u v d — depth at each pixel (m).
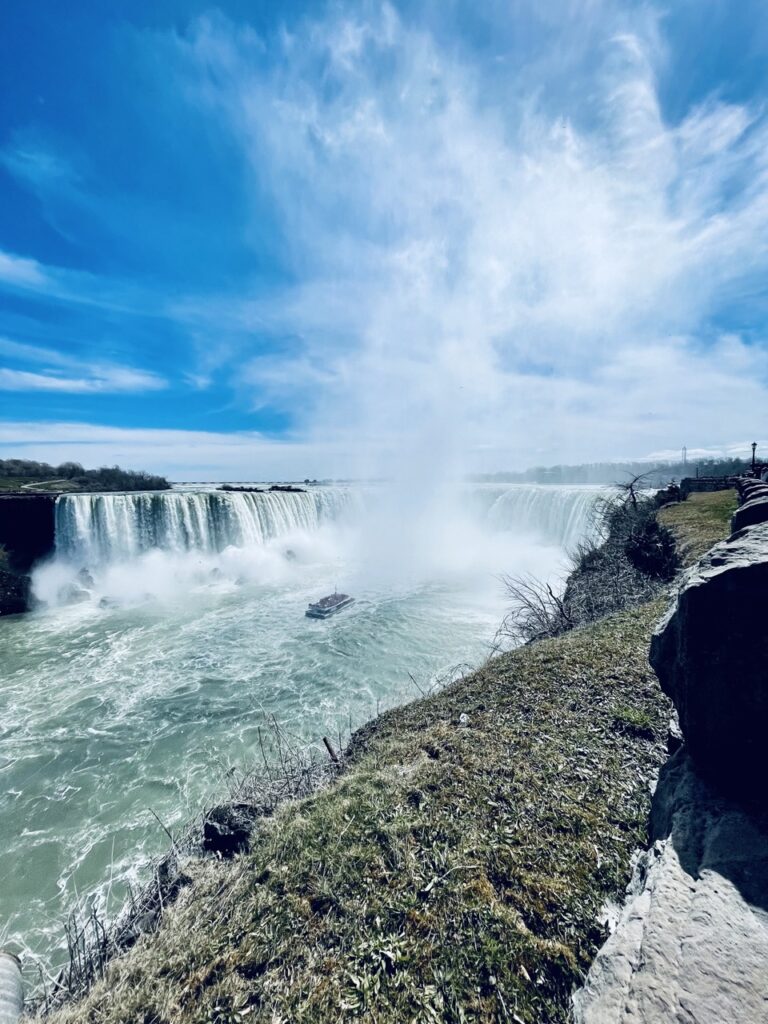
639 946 2.24
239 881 4.00
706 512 18.66
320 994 2.88
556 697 6.10
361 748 6.70
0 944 5.72
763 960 2.02
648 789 4.18
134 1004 3.04
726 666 2.83
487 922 3.16
